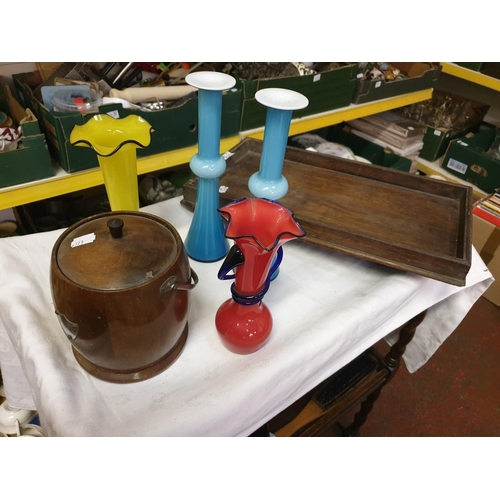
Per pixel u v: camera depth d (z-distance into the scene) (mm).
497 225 1640
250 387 569
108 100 1056
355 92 1559
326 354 667
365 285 777
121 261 516
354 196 911
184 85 1225
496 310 1754
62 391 536
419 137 1951
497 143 1961
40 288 694
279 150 645
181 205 953
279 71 1378
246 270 546
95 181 1080
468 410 1376
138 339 526
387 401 1385
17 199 992
